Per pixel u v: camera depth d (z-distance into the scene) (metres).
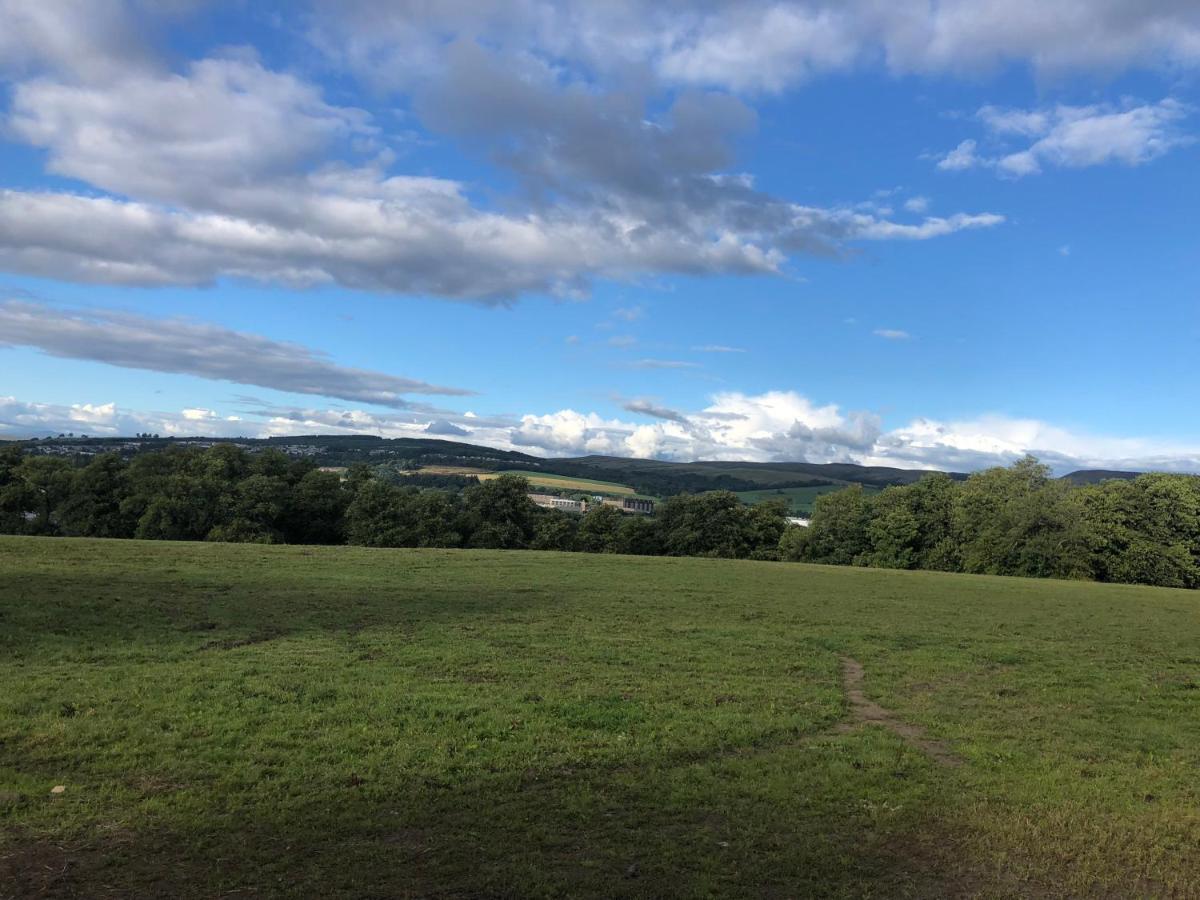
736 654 20.02
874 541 86.88
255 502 79.88
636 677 16.72
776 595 34.03
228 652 17.67
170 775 9.96
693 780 10.49
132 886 7.16
